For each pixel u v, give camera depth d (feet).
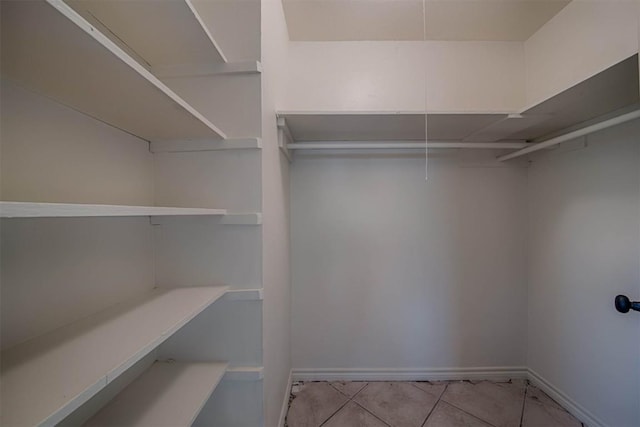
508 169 6.36
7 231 1.92
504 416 5.11
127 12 2.35
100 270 2.64
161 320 2.37
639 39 2.31
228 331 3.45
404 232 6.40
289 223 6.16
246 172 3.44
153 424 2.41
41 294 2.10
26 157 2.02
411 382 6.20
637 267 4.16
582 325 4.99
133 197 3.12
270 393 3.93
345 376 6.30
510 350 6.34
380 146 5.45
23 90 1.98
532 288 6.22
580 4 4.77
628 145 4.25
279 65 4.88
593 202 4.79
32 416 1.32
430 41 6.09
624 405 4.31
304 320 6.36
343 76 6.04
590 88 3.55
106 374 1.61
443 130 5.39
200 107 3.43
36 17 1.29
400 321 6.37
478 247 6.39
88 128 2.53
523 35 5.90
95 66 1.69
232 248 3.45
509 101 6.09
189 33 2.71
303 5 5.06
